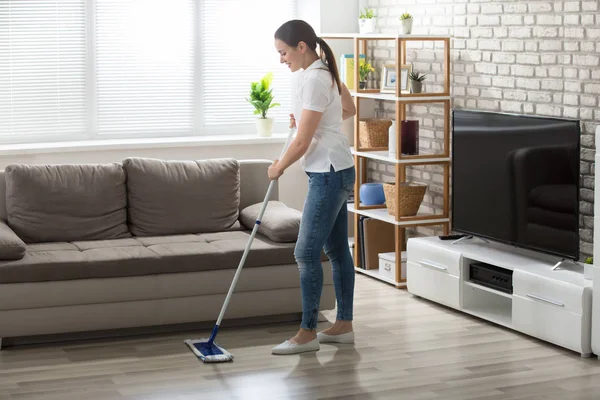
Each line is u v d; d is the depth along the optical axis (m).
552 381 4.26
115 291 4.83
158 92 7.00
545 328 4.80
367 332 5.06
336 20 7.12
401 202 6.12
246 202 5.95
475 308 5.41
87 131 6.83
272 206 5.77
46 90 6.67
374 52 7.13
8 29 6.52
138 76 6.93
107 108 6.87
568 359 4.59
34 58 6.62
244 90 7.26
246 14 7.21
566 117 5.23
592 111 5.05
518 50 5.57
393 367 4.45
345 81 6.84
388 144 6.65
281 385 4.18
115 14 6.82
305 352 4.69
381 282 6.30
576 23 5.12
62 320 4.77
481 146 5.52
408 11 6.66
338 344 4.83
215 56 7.14
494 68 5.79
